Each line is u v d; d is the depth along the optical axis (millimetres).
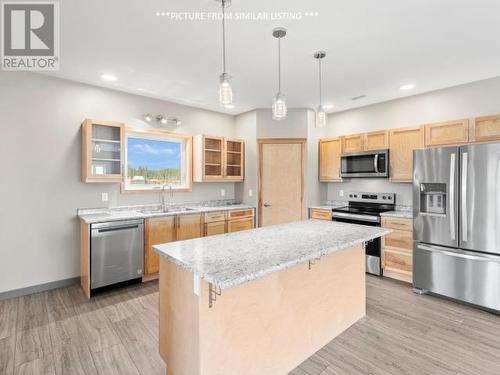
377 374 1912
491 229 2719
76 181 3527
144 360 2059
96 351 2148
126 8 2031
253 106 4656
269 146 4805
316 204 4883
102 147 3619
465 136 3283
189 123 4629
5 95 3066
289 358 1975
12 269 3107
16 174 3131
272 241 2037
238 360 1672
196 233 4039
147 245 3539
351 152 4336
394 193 4273
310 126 4781
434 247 3102
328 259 2312
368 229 2516
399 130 3854
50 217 3344
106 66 3057
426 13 2084
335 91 3883
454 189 2945
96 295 3174
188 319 1610
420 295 3213
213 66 3055
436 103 3814
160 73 3252
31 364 1989
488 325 2539
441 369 1950
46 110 3309
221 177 4680
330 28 2297
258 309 1777
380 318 2680
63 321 2588
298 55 2789
